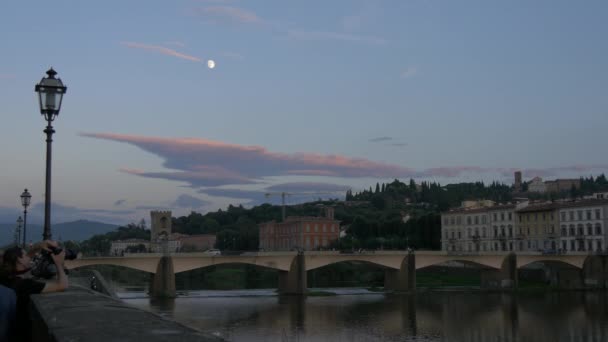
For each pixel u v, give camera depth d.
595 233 137.50
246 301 106.88
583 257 133.50
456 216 176.88
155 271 110.81
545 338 75.69
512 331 80.00
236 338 71.69
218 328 78.31
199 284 153.38
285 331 77.31
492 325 84.44
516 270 130.25
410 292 123.31
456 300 111.56
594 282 132.25
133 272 193.88
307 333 76.44
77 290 14.58
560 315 93.56
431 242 186.38
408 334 77.12
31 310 11.48
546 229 150.25
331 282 158.00
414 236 191.75
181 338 6.39
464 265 160.50
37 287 11.54
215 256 114.38
